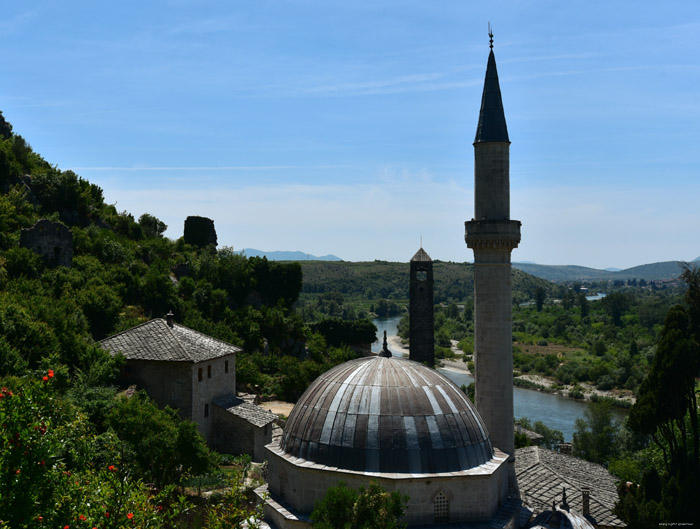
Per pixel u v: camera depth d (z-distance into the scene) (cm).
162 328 7106
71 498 2370
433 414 3500
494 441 4994
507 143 5119
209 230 14862
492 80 5238
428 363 11950
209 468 5112
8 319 6072
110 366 6291
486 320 5028
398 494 2945
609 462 8356
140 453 4709
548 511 3659
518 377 18538
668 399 5256
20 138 12169
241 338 11194
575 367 18575
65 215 11225
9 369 5219
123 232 12694
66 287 8531
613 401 14712
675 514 4872
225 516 2753
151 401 6119
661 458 6994
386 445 3366
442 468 3362
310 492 3406
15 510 2108
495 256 5019
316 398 3703
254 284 13275
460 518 3353
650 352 19138
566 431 11956
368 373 3734
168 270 11775
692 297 5459
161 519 2733
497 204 5075
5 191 10556
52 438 2297
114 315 8650
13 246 8925
